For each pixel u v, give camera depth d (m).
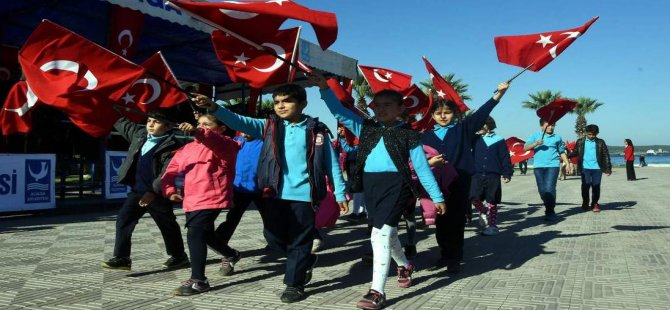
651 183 18.31
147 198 3.97
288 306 3.29
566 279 4.00
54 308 3.21
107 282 3.91
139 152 4.12
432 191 3.46
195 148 3.76
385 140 3.44
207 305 3.30
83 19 10.20
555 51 4.60
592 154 9.14
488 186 6.61
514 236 6.38
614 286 3.77
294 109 3.58
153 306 3.27
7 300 3.39
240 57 4.02
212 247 4.08
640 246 5.52
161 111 4.05
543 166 7.92
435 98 4.68
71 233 6.55
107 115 3.62
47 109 11.09
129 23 8.92
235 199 4.68
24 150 10.48
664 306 3.24
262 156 3.60
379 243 3.33
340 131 6.82
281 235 3.56
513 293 3.58
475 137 4.44
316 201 3.48
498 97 4.26
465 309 3.21
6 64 11.62
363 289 3.76
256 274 4.23
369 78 6.08
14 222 7.66
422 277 4.12
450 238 4.25
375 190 3.42
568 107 7.88
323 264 4.72
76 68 3.43
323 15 3.50
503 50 4.82
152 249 5.39
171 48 12.60
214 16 3.40
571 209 9.69
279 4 3.43
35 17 10.10
